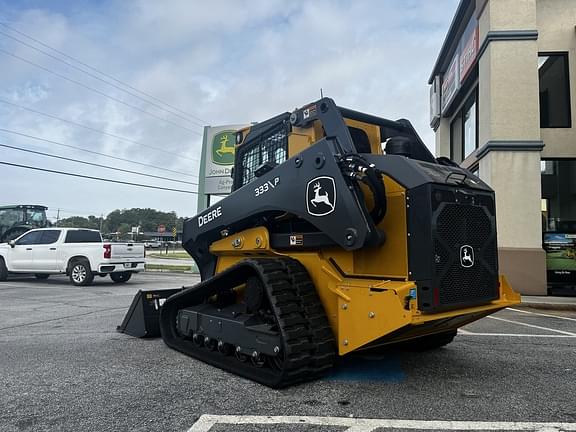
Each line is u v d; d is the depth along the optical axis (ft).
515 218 38.73
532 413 11.96
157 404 12.60
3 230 66.44
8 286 45.44
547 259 39.65
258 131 19.24
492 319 28.19
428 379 14.80
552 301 34.81
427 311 12.71
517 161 39.04
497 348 19.42
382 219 14.01
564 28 41.96
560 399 13.04
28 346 19.65
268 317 15.08
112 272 46.09
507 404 12.60
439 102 59.00
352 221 13.38
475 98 48.21
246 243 17.97
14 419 11.57
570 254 39.32
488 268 14.56
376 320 13.00
